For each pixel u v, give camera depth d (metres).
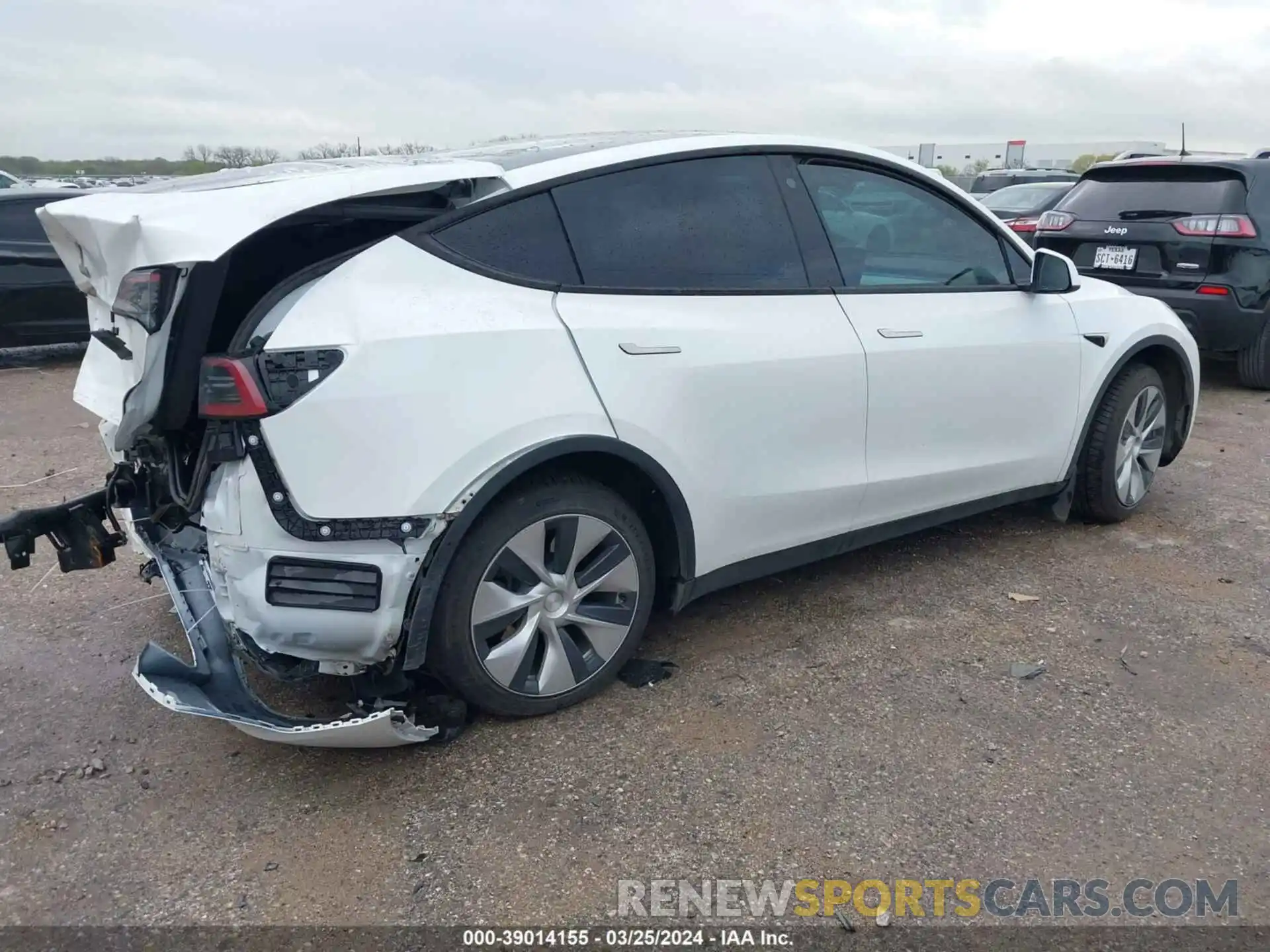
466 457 2.61
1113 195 7.55
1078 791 2.69
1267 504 5.02
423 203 2.75
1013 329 3.99
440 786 2.72
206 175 3.09
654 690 3.21
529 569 2.86
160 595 3.97
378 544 2.55
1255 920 2.24
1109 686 3.24
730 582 3.41
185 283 2.42
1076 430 4.36
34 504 5.08
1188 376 4.82
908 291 3.72
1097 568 4.21
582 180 3.00
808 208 3.49
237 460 2.47
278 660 2.70
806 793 2.68
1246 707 3.12
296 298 2.54
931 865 2.42
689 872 2.39
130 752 2.91
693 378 3.07
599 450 2.86
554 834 2.53
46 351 10.09
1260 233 6.93
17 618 3.76
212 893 2.34
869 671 3.34
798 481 3.41
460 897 2.32
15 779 2.77
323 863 2.43
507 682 2.89
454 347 2.62
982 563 4.28
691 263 3.18
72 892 2.35
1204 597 3.92
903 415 3.67
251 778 2.78
